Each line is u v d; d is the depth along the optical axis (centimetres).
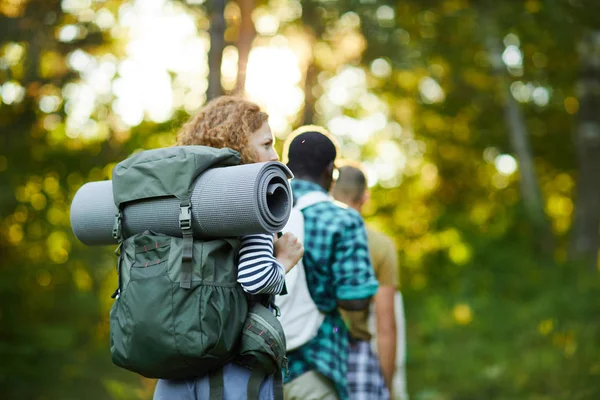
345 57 1232
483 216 1497
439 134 1599
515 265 1162
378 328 446
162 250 261
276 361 270
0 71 886
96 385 879
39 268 940
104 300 984
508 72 1379
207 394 268
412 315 1156
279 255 286
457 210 1501
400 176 1617
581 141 1402
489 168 1655
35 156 973
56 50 902
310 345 356
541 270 1152
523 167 1381
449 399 952
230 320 259
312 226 360
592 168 1392
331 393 357
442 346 1022
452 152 1641
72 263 945
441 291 1218
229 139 292
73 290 949
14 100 910
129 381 877
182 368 259
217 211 257
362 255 361
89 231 288
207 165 265
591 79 1385
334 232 358
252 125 297
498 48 1317
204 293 256
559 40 1293
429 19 1286
